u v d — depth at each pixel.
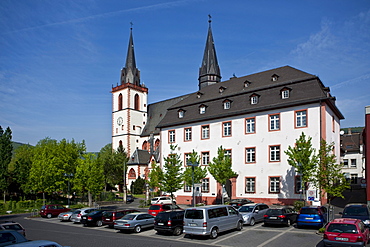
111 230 27.47
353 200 41.03
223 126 45.50
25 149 84.12
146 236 23.56
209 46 80.38
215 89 52.03
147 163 82.50
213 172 39.12
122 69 95.44
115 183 81.38
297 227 24.50
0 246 15.11
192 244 19.69
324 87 40.78
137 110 93.44
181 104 53.41
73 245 20.20
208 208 21.41
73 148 70.50
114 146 94.12
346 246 15.67
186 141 49.91
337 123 44.72
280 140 39.41
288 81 40.75
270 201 39.41
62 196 72.12
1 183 61.78
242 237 21.36
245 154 42.50
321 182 28.12
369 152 31.80
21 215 44.94
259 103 41.88
